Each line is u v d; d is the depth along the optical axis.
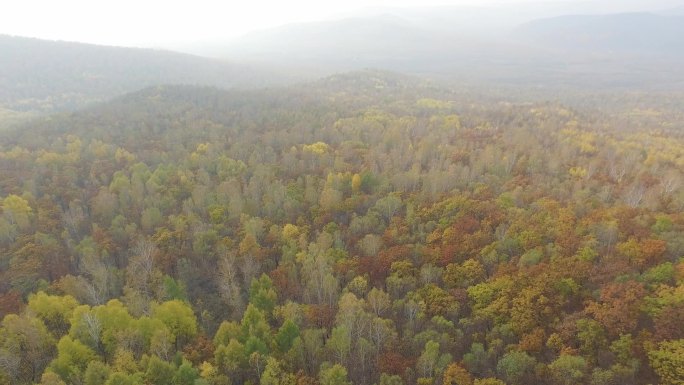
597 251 79.69
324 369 61.03
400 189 117.81
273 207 110.75
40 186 126.75
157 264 93.56
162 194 122.75
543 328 66.44
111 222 109.81
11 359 62.66
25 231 105.50
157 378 58.16
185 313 70.19
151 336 66.25
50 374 55.12
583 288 71.62
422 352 63.19
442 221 97.12
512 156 133.12
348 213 108.69
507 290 72.00
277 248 95.81
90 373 57.69
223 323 67.50
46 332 69.25
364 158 142.12
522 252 84.19
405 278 80.62
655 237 80.62
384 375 59.44
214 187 124.44
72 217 111.44
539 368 59.78
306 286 83.38
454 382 58.88
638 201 100.81
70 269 96.44
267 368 59.12
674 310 61.94
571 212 93.75
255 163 138.88
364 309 74.38
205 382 55.84
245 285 87.75
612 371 57.28
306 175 126.00
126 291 82.00
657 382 57.00
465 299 75.31
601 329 62.69
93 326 64.69
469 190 113.88
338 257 89.38
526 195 105.81
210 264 96.69
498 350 64.69
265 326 67.31
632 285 67.62
